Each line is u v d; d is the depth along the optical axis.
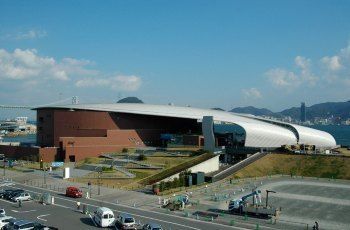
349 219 54.44
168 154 111.69
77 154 115.62
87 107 133.12
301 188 76.81
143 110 138.75
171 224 49.97
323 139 138.38
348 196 69.69
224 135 137.00
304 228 49.53
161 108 144.00
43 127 135.50
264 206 55.84
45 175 89.25
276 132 126.94
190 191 72.56
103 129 131.75
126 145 129.25
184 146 128.62
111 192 70.88
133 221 46.84
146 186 76.56
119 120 135.75
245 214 55.53
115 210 57.81
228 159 117.88
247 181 84.19
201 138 128.88
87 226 48.59
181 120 152.25
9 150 125.88
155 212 56.84
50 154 115.62
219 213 56.41
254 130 123.81
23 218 52.28
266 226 50.06
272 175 92.88
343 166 94.94
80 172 93.12
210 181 83.44
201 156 102.56
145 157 104.88
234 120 133.62
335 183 82.81
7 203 62.44
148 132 138.00
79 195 67.06
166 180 80.81
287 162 101.75
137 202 63.47
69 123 130.25
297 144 127.88
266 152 112.00
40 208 58.72
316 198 67.69
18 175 91.56
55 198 66.38
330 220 53.84
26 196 64.06
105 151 121.62
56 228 44.69
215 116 138.62
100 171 91.00
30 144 143.62
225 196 67.88
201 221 51.94
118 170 92.38
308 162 100.06
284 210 59.16
